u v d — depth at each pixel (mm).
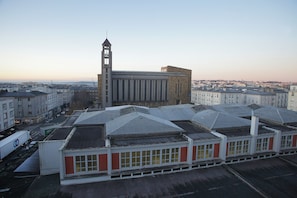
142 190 19906
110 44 73000
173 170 23641
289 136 30062
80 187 20344
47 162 25797
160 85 89375
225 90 111938
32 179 24969
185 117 39000
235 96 109000
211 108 44062
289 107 82062
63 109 107312
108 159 21531
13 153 39312
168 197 18797
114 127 26984
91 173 21672
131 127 26234
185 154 24391
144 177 22391
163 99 90562
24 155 38406
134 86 85500
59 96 104688
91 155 21453
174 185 20828
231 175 23062
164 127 27109
